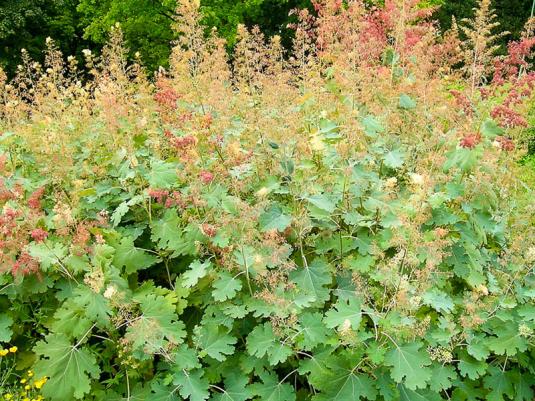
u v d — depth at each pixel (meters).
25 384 3.93
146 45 18.58
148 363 3.78
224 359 3.46
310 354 3.68
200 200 3.87
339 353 3.46
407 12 5.54
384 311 3.64
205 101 4.86
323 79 5.48
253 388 3.52
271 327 3.51
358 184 4.00
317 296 3.71
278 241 3.67
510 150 4.83
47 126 5.00
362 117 4.47
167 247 4.07
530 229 4.42
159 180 3.98
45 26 20.39
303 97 5.04
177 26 5.36
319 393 3.38
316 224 3.94
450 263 3.91
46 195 4.61
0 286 3.95
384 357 3.26
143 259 3.99
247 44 5.92
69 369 3.53
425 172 4.02
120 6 17.97
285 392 3.49
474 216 4.14
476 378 3.53
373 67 5.12
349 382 3.33
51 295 4.07
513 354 3.60
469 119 4.69
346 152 3.88
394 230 3.73
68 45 20.92
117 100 5.05
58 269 3.83
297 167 3.93
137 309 3.80
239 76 5.92
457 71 5.53
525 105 5.18
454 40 5.52
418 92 4.84
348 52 5.23
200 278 3.89
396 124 4.68
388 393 3.33
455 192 4.05
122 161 4.59
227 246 3.74
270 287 3.76
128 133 4.36
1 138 4.66
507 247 4.43
